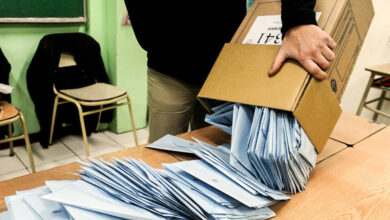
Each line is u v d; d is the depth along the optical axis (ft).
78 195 2.01
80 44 7.75
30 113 8.05
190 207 1.97
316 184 2.78
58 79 7.61
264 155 2.34
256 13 3.26
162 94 4.28
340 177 2.93
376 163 3.25
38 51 7.15
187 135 3.56
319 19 2.78
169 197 2.06
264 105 2.49
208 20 3.90
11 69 7.48
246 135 2.61
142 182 2.18
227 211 2.09
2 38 7.15
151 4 3.73
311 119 2.54
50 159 7.46
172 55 3.98
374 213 2.45
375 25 9.52
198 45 3.97
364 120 4.44
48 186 2.15
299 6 2.54
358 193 2.70
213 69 3.00
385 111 11.05
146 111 9.59
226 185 2.29
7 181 2.42
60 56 7.55
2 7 6.83
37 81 7.23
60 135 8.57
